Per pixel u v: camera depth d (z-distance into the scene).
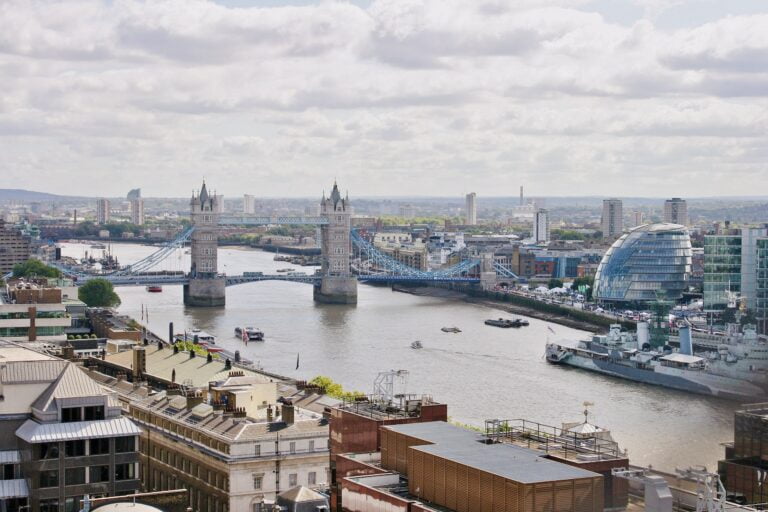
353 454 140.50
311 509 160.62
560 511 110.88
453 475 118.62
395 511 118.94
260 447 196.25
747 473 149.25
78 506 169.88
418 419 147.50
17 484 169.62
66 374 177.00
